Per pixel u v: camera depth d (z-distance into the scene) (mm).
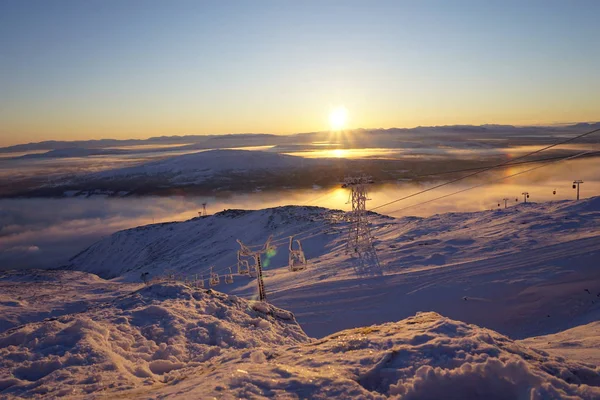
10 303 35125
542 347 10742
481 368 4855
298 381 4750
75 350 7891
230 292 39938
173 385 5703
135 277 73062
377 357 5344
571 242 35906
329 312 29969
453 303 28984
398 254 41625
